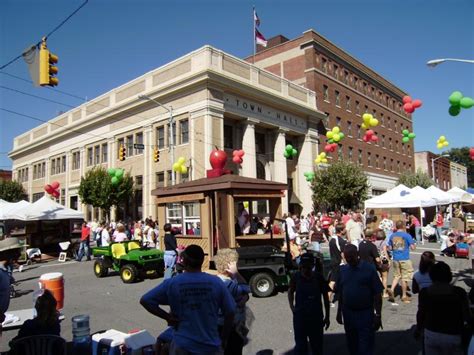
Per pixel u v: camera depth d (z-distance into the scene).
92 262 18.92
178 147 28.77
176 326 3.33
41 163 47.50
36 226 21.34
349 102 44.28
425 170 69.19
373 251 8.05
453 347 4.06
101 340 5.23
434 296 4.18
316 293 4.99
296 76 40.19
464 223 21.44
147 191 31.05
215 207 11.55
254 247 10.17
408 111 13.96
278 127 33.25
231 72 29.17
